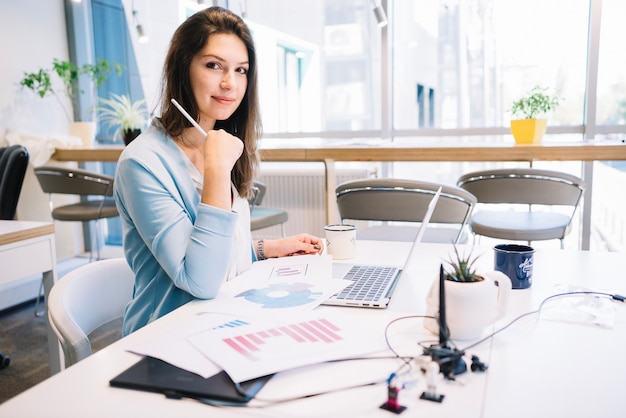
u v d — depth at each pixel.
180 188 1.14
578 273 1.19
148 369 0.72
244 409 0.63
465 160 2.85
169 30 4.14
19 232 1.73
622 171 3.46
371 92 4.02
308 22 4.09
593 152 2.66
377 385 0.68
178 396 0.65
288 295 1.02
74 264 4.14
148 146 1.14
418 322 0.90
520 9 3.60
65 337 0.98
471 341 0.82
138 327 1.12
